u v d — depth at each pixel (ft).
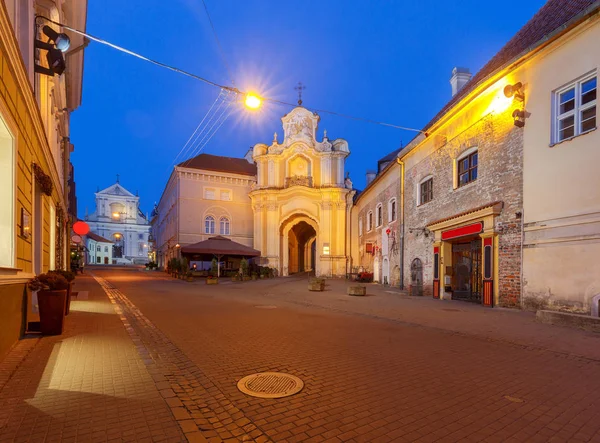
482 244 42.24
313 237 145.28
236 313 34.40
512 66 38.60
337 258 114.32
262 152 123.34
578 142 32.04
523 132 37.73
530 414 12.43
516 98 38.14
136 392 13.52
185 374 16.12
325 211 115.96
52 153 39.70
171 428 10.87
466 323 29.96
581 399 13.80
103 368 16.15
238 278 92.63
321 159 119.34
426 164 58.23
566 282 32.35
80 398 12.85
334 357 19.16
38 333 22.44
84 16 42.68
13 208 18.54
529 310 35.91
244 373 16.39
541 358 19.54
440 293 50.67
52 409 11.93
